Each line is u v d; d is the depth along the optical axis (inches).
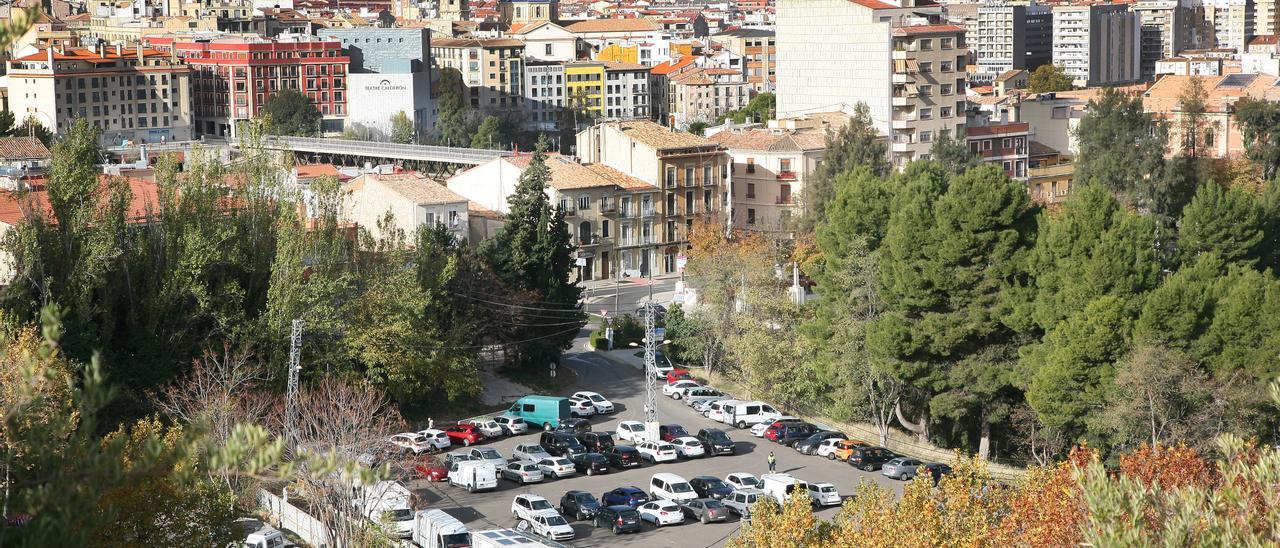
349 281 5216.5
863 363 5334.6
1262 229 5930.1
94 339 4628.4
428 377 5408.5
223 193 5265.8
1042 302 5113.2
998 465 5142.7
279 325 4940.9
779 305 5861.2
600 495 4512.8
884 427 5378.9
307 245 5260.8
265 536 3683.6
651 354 5059.1
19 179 5447.8
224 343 4793.3
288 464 1588.3
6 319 3828.7
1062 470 3225.9
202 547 2960.1
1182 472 3238.2
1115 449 4618.6
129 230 4958.2
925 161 6633.9
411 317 5324.8
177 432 3344.0
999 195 5221.5
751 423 5462.6
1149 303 4690.0
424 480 4635.8
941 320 5191.9
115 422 4530.0
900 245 5315.0
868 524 3157.0
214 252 4948.3
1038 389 4751.5
